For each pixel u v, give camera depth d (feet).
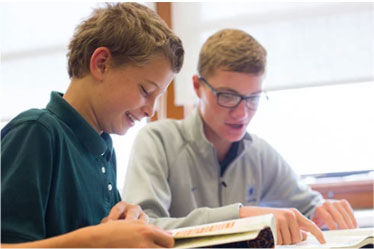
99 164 2.96
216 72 4.48
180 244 2.17
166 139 4.67
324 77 6.19
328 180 6.39
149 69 2.85
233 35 4.57
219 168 4.76
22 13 6.97
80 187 2.67
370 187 6.28
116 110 2.85
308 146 6.40
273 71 6.32
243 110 4.51
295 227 3.14
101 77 2.84
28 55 6.92
